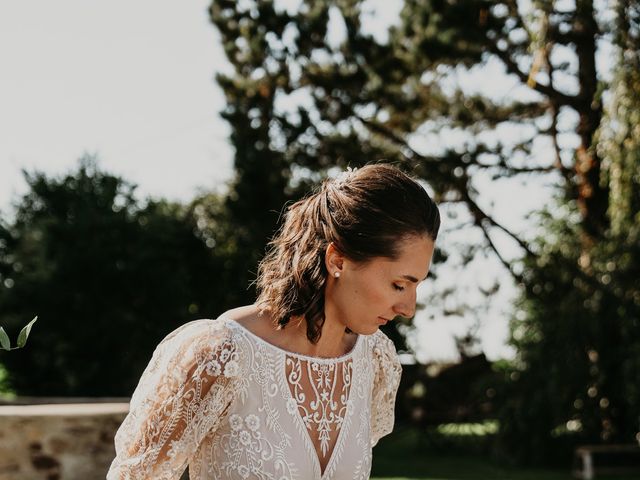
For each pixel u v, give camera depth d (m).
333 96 13.09
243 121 13.65
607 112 8.09
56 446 5.84
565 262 11.40
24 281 15.22
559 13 8.70
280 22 13.05
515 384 11.15
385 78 12.60
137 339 15.61
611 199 8.72
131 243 15.68
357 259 1.64
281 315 1.71
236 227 15.48
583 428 11.17
